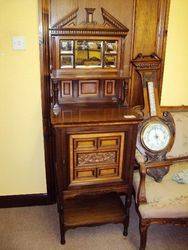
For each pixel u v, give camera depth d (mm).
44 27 1879
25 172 2246
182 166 2145
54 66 1975
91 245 1931
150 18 2021
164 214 1713
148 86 1944
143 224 1742
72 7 1887
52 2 1854
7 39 1889
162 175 1902
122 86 2115
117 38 1988
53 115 1815
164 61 2148
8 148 2156
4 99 2020
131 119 1728
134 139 1790
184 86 2281
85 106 2064
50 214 2232
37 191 2324
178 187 1854
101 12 1931
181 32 2115
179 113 2180
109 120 1701
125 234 2020
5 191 2275
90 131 1710
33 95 2041
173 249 1898
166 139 1913
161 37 2078
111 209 2053
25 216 2205
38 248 1886
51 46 1937
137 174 2010
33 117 2100
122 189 1908
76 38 1931
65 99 2066
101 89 2104
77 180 1825
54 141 1916
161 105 2295
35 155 2211
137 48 2076
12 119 2080
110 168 1844
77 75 2004
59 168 1757
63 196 1837
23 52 1932
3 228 2062
